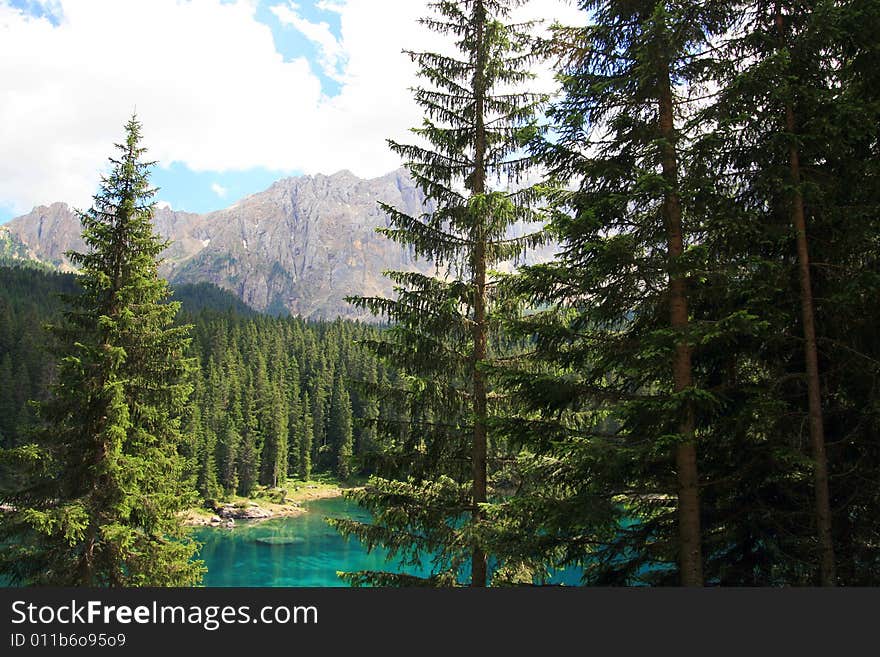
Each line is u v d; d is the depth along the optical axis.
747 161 8.92
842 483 8.87
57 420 15.63
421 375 11.77
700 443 9.08
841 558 8.87
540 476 10.04
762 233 8.39
